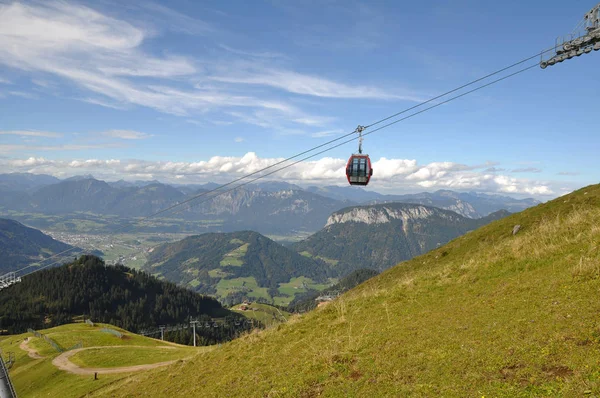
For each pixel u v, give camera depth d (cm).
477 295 1836
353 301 2553
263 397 1505
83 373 5819
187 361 2884
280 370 1716
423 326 1612
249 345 2414
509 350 1130
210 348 3147
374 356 1463
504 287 1783
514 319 1352
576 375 895
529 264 2014
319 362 1587
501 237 4609
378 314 2083
